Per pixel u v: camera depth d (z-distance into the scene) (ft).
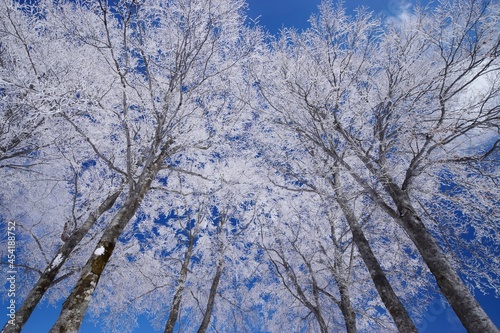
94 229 28.50
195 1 19.34
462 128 18.13
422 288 25.77
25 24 20.71
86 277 13.43
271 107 24.12
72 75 20.74
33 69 20.20
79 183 27.63
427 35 19.67
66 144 22.50
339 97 21.15
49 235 28.50
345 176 25.79
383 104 21.71
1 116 18.17
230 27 21.29
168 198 31.45
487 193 18.71
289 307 32.42
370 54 23.57
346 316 23.18
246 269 34.71
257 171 28.22
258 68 24.41
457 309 14.43
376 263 20.13
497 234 18.67
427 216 23.40
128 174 18.92
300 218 30.17
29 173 25.11
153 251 32.60
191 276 33.71
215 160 29.58
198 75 22.41
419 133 19.29
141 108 21.17
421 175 22.89
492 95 18.56
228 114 24.85
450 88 19.74
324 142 24.02
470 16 18.56
